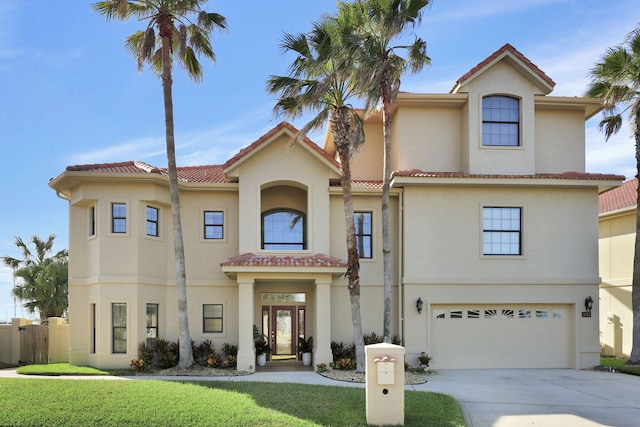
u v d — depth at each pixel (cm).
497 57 2173
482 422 1211
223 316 2181
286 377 1778
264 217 2311
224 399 1273
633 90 2136
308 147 2114
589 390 1587
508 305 2125
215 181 2209
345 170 1895
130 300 2005
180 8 1952
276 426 1080
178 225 1953
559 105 2266
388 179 1873
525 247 2122
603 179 2111
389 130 1870
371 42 1786
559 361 2114
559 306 2136
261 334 2172
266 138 2095
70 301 2098
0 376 1772
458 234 2114
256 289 2259
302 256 2102
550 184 2106
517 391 1564
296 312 2302
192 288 2180
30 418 1088
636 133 2091
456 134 2270
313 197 2141
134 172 2020
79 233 2134
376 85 1786
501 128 2217
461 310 2112
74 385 1405
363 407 1245
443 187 2125
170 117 1956
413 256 2094
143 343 2006
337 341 2162
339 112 1891
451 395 1486
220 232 2231
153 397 1272
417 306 2064
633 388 1625
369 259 2203
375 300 2188
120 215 2052
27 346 2319
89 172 1994
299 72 1873
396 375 1128
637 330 2091
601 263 2867
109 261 2016
